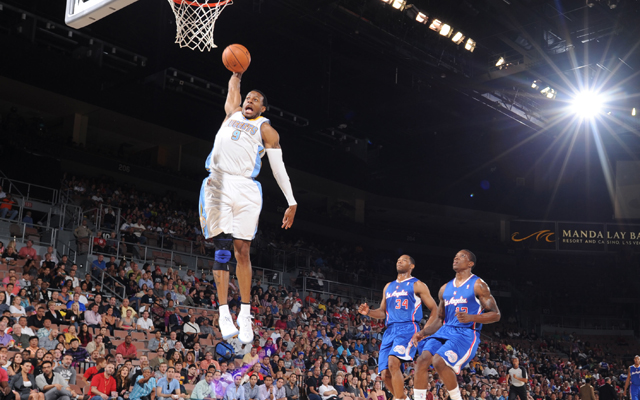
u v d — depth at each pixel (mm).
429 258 40062
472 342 6844
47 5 25453
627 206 39031
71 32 26000
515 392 15086
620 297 37562
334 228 35219
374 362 20047
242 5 22938
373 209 40250
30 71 23797
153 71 25141
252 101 3877
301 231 35375
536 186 41312
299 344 18719
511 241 39719
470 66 27797
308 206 38906
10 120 22516
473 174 41844
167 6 25062
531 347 32406
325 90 29281
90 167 26109
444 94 30062
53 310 14156
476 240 42375
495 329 34688
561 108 32844
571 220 40094
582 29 25344
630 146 39031
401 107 32406
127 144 30797
